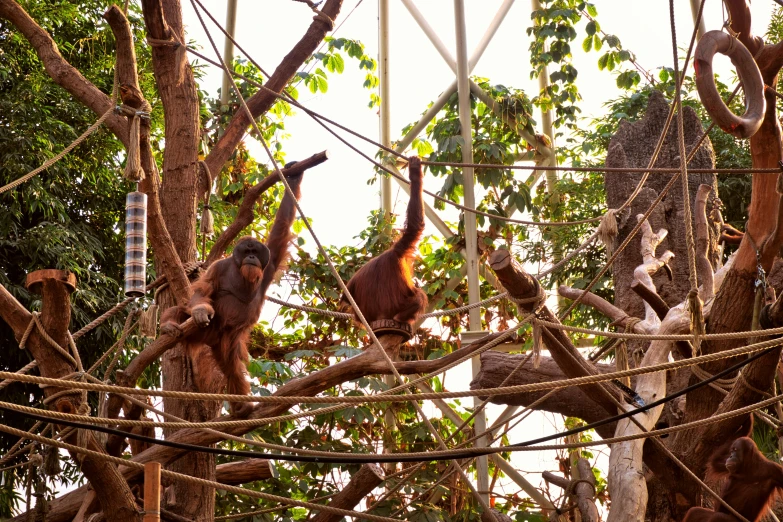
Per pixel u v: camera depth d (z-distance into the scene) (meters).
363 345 11.67
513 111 12.80
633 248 10.49
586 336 12.16
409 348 12.16
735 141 12.45
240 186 13.05
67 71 8.48
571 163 13.31
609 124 13.19
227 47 12.94
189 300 6.43
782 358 7.79
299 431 10.53
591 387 7.36
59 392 5.81
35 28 8.72
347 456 5.39
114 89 6.38
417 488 10.12
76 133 12.29
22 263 11.54
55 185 11.90
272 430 10.36
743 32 6.48
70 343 5.96
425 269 12.42
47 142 11.55
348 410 10.33
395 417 11.18
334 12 9.62
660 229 10.19
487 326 12.44
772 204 7.11
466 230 11.94
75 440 6.07
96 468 6.00
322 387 7.03
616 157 10.98
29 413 4.84
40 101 12.11
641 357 8.72
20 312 5.91
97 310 11.66
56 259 11.48
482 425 10.91
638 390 7.76
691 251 5.16
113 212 12.74
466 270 12.00
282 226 7.11
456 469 7.91
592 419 9.50
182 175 8.27
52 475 5.98
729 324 7.46
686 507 7.98
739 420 7.42
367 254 12.02
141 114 6.23
